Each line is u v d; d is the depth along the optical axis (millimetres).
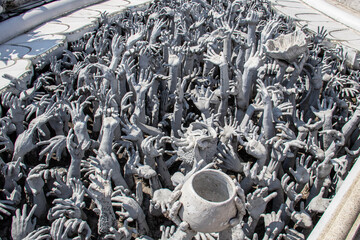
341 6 12703
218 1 11164
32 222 4074
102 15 9406
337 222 3213
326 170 4242
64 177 4355
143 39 8711
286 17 10914
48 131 5246
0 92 5523
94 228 4125
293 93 5715
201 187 3088
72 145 4145
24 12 9258
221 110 5789
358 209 3318
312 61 7332
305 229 3949
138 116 5223
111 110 4625
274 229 3793
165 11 9234
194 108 6340
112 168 4102
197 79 7023
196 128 4465
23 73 6324
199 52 7082
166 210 3811
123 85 6016
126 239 3600
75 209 3648
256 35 8633
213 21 9258
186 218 2801
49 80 6785
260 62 5773
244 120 5555
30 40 8008
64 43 7984
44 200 4121
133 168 4191
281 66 6320
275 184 4215
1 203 3986
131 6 11422
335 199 3596
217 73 7445
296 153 5160
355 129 5805
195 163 4082
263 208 3785
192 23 9195
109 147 4422
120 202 3834
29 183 3881
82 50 8055
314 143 4910
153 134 5125
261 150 4332
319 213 4449
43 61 7133
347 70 8086
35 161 5055
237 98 5750
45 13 9438
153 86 6082
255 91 6949
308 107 6504
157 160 4539
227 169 4820
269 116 4992
